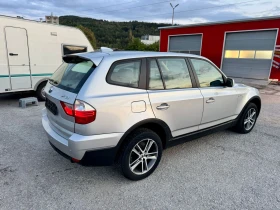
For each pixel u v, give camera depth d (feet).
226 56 46.75
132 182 8.57
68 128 7.65
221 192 8.04
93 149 7.42
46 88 9.66
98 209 7.06
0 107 19.89
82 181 8.56
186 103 9.61
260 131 14.64
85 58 8.46
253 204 7.43
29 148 11.31
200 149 11.68
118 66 8.05
